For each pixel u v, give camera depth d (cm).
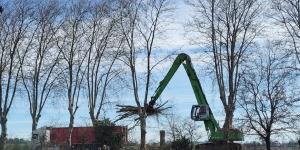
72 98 5603
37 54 5419
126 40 5572
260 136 4872
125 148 5588
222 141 3997
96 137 5584
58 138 5919
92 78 6006
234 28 5044
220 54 5081
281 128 4881
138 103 5347
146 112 4266
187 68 3978
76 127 5912
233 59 5025
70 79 5556
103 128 5553
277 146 5388
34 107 5419
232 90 4997
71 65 5553
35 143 5256
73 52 5572
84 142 5638
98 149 5547
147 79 5347
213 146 4012
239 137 4169
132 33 5653
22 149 5275
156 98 4119
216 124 3984
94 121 5706
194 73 3978
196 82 3956
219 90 5044
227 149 4000
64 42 5534
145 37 5431
